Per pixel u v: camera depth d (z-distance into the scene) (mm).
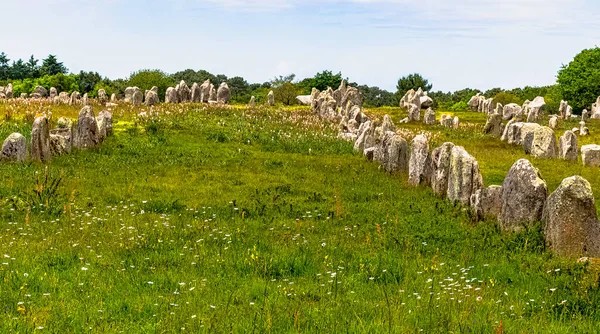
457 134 49000
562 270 14250
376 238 17125
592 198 15781
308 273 13609
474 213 20031
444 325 10219
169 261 14211
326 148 36625
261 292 12016
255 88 120000
